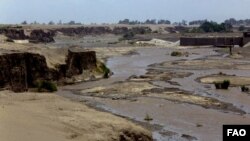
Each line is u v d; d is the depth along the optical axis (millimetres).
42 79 67750
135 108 51500
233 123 43594
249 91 64062
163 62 113500
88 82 75312
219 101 55812
